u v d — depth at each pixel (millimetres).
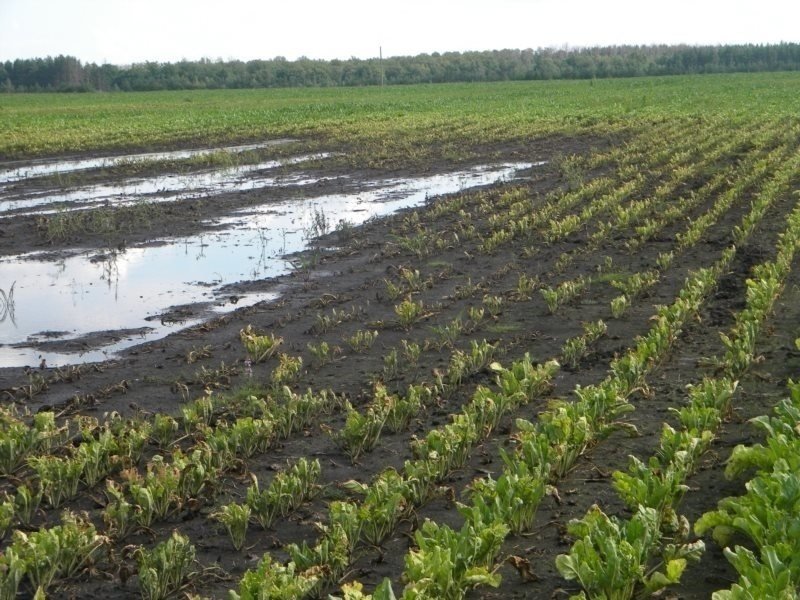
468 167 28000
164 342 11477
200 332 11836
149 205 21297
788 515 5828
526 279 13852
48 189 24844
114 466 7730
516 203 19922
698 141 30719
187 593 5871
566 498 7070
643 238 16438
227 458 7777
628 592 5465
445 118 46031
